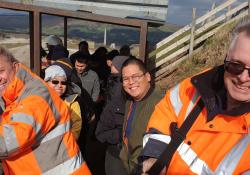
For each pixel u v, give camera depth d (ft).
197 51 33.45
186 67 32.19
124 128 10.71
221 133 4.83
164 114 5.64
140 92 10.11
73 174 8.19
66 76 11.47
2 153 7.32
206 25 33.32
